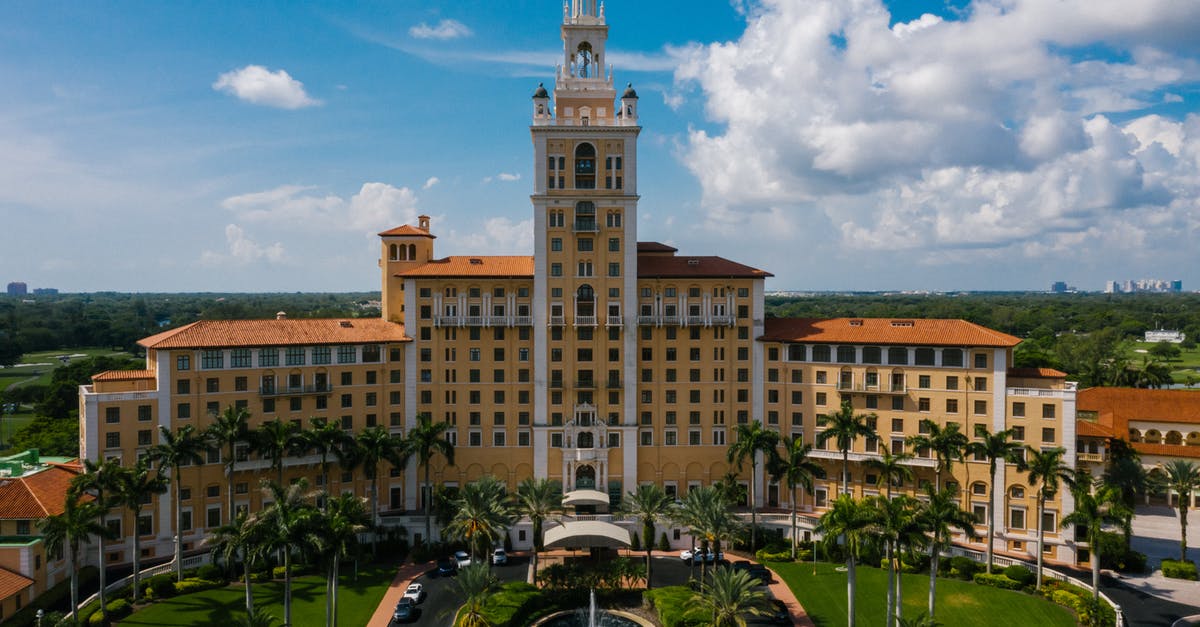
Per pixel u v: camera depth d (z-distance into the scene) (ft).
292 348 301.43
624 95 322.34
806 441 320.50
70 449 366.84
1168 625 219.20
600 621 225.56
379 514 309.22
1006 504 286.05
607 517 299.38
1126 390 382.22
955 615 226.99
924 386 301.22
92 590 240.53
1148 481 306.76
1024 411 285.23
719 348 329.93
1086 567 270.05
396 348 323.78
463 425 326.44
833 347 314.55
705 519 236.22
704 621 211.61
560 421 325.83
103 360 491.31
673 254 354.54
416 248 347.36
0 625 204.95
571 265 323.57
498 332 326.85
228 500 286.46
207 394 284.61
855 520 195.11
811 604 237.25
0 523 233.55
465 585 202.18
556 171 321.93
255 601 235.61
